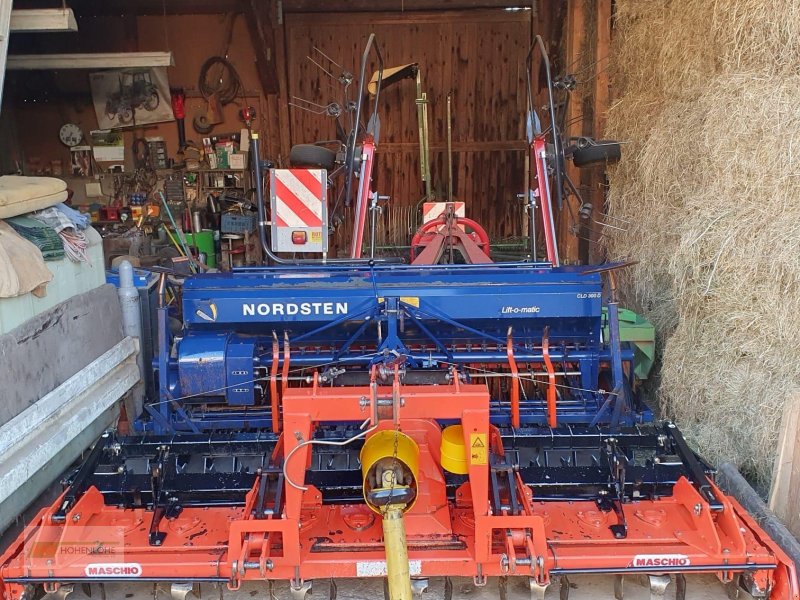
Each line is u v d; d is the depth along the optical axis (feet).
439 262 17.01
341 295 12.36
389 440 9.21
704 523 9.17
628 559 8.82
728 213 12.23
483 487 8.80
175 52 27.94
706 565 8.80
